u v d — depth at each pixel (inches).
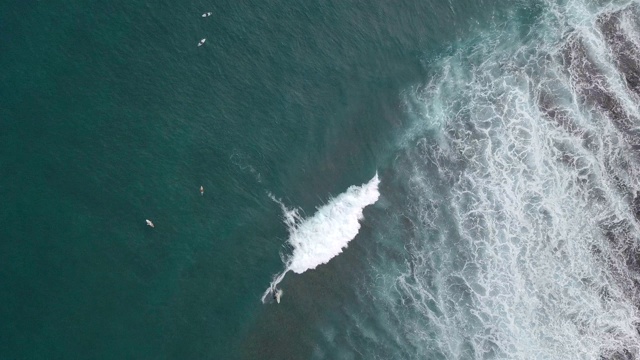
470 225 1729.8
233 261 1632.6
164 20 1829.5
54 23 1785.2
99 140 1680.6
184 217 1648.6
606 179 1772.9
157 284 1577.3
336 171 1768.0
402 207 1750.7
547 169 1782.7
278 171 1738.4
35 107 1690.5
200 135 1732.3
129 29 1806.1
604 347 1611.7
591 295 1662.2
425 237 1718.8
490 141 1819.6
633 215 1740.9
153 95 1749.5
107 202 1624.0
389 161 1797.5
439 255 1699.1
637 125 1830.7
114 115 1711.4
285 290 1624.0
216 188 1690.5
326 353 1581.0
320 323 1605.6
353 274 1664.6
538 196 1754.4
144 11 1829.5
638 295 1673.2
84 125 1689.2
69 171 1640.0
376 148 1808.6
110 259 1576.0
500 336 1611.7
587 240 1713.8
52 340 1487.5
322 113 1818.4
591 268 1688.0
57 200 1608.0
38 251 1557.6
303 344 1582.2
